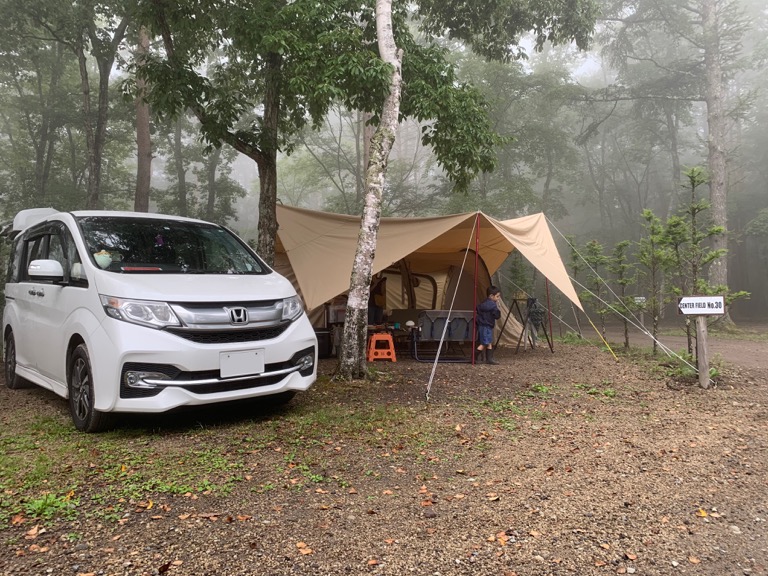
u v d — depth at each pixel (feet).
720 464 14.89
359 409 19.58
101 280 16.08
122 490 11.84
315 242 35.86
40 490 11.78
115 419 16.03
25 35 59.57
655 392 24.17
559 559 9.55
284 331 17.26
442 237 36.37
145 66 30.22
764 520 11.46
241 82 39.58
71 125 88.33
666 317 106.63
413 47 32.12
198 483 12.38
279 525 10.48
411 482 13.00
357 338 25.11
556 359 35.24
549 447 15.97
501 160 100.01
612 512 11.59
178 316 15.21
